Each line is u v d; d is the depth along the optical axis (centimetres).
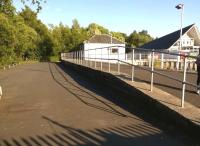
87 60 2898
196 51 4925
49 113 1095
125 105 1149
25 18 8588
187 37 5097
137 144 728
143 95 1072
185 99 1005
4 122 1010
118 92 1398
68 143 769
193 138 750
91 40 7044
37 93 1572
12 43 3694
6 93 1652
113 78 1511
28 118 1042
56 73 2888
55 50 8669
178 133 792
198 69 1188
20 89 1784
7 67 4444
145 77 1600
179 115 819
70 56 4781
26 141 805
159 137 768
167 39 5425
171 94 1089
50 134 850
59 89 1662
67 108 1157
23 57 7375
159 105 939
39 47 8250
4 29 3203
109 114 1025
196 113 820
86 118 992
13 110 1190
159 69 2336
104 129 862
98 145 741
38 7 1677
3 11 1983
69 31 9300
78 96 1394
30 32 6812
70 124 935
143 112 1021
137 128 850
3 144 794
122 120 941
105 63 2838
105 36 7219
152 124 879
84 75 2436
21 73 3144
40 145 769
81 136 816
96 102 1234
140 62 3309
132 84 1225
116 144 738
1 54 3753
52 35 8856
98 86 1695
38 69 3759
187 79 1554
